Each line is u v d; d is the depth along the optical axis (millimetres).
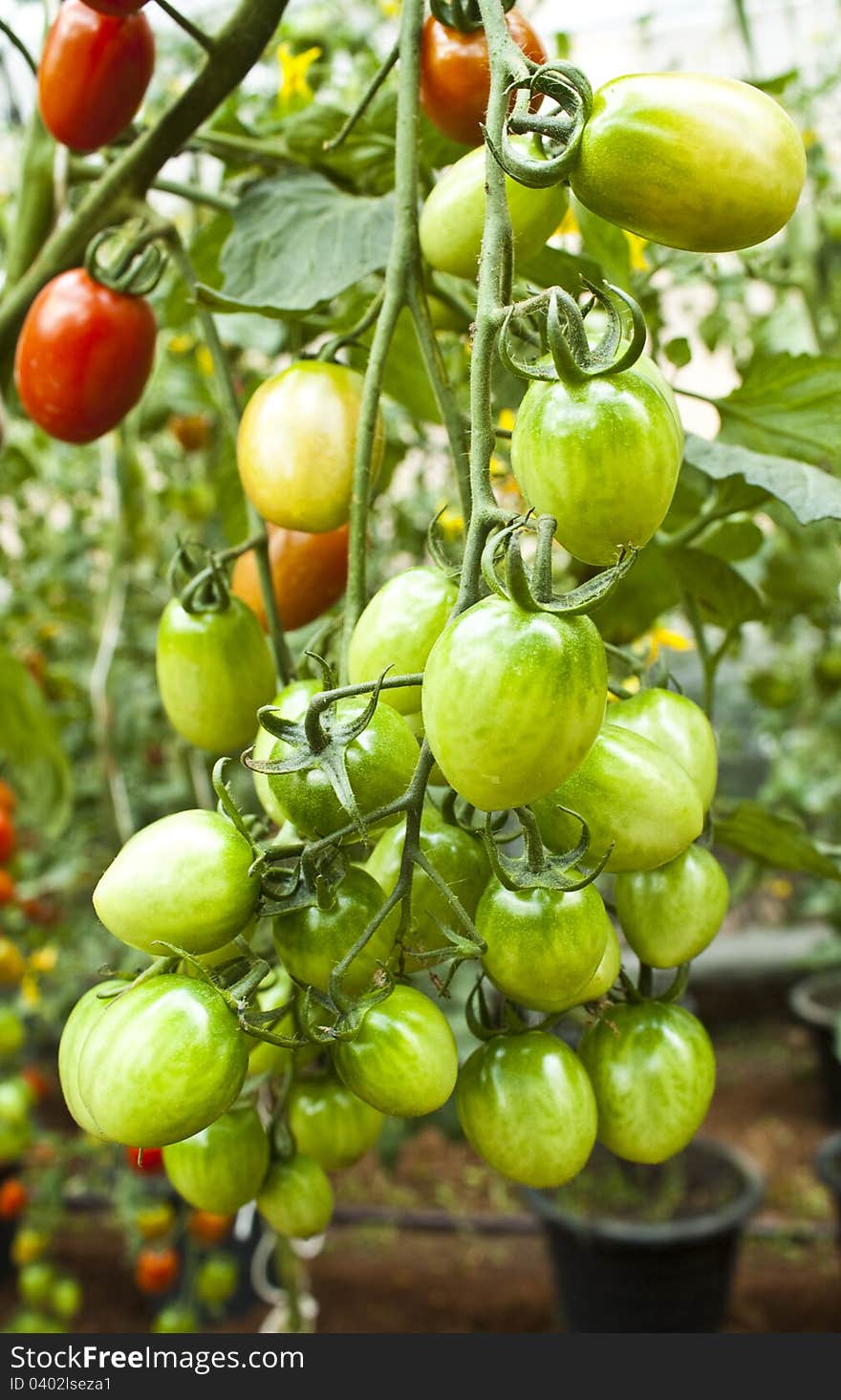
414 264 384
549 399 318
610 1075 367
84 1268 1420
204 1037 320
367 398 374
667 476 320
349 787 312
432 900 355
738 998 2105
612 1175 1199
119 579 926
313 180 490
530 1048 356
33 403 504
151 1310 1338
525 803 308
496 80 318
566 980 338
